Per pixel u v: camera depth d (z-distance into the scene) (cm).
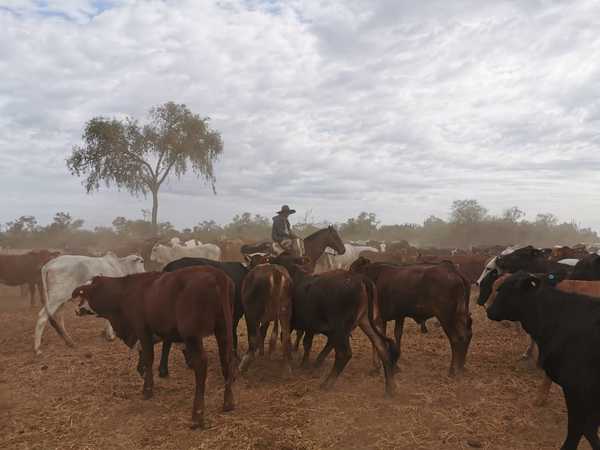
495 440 530
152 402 649
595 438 452
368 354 896
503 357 870
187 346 584
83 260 983
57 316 981
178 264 884
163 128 3284
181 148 3212
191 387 709
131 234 4272
